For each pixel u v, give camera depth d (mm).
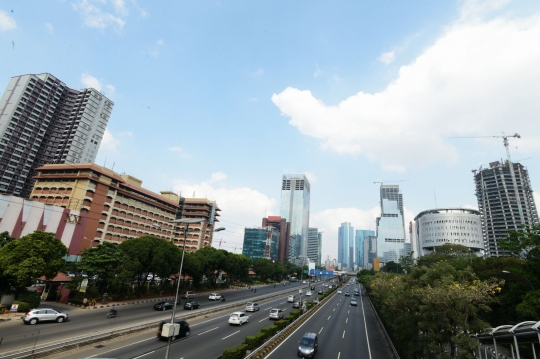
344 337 34781
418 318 23000
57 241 38094
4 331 25672
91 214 81625
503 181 173375
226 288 87688
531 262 33750
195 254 73500
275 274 137000
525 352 29109
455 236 163500
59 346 21266
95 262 45844
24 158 121812
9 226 59000
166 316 37688
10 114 119438
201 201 134625
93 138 138875
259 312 48406
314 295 89312
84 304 40812
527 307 28516
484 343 23688
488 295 18828
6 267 32938
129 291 54094
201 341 27344
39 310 29641
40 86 129000
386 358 27250
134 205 99562
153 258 51875
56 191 82562
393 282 34531
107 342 24766
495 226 171375
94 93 140625
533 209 169500
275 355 24969
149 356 21875
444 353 19328
